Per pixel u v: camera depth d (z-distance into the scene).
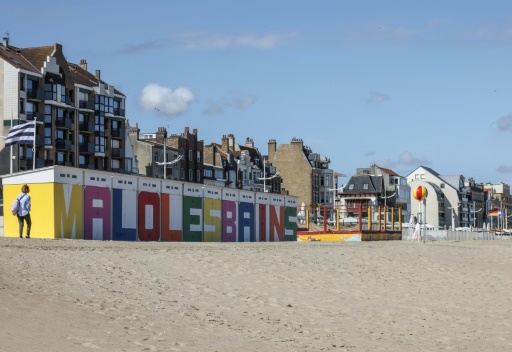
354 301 24.94
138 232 48.16
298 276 29.25
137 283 22.89
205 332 16.81
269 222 64.56
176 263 28.06
